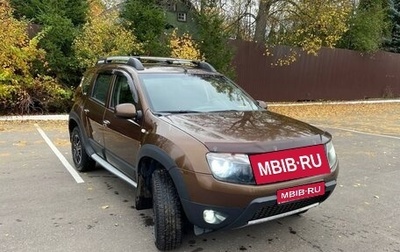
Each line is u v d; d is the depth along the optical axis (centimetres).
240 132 323
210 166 293
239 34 1853
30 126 927
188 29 1352
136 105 396
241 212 295
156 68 451
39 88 1068
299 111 1439
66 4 1173
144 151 348
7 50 995
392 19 2433
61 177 538
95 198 459
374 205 458
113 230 373
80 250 333
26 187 493
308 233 376
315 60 1777
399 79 2259
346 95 1967
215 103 421
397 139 920
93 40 1079
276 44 1645
